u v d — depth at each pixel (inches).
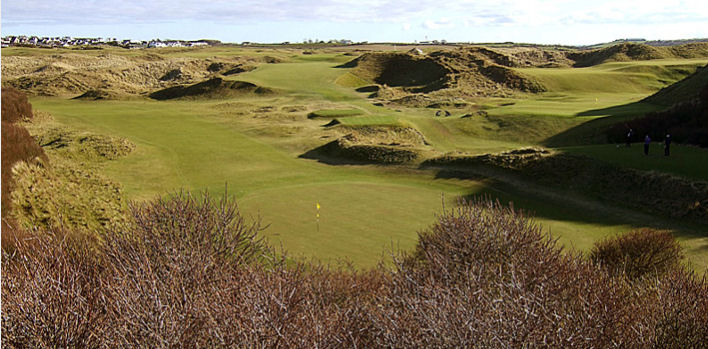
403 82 3843.5
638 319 437.1
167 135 2018.9
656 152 1354.6
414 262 693.3
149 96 3297.2
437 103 2736.2
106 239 562.3
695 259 791.7
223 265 534.0
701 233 933.8
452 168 1451.8
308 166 1611.7
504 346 346.6
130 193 1238.3
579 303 438.6
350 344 417.4
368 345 426.9
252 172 1520.7
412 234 911.0
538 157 1378.0
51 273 417.1
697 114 1628.9
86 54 5290.4
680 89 2285.9
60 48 6259.8
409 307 437.7
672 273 582.6
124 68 4239.7
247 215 1034.1
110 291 415.5
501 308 390.9
